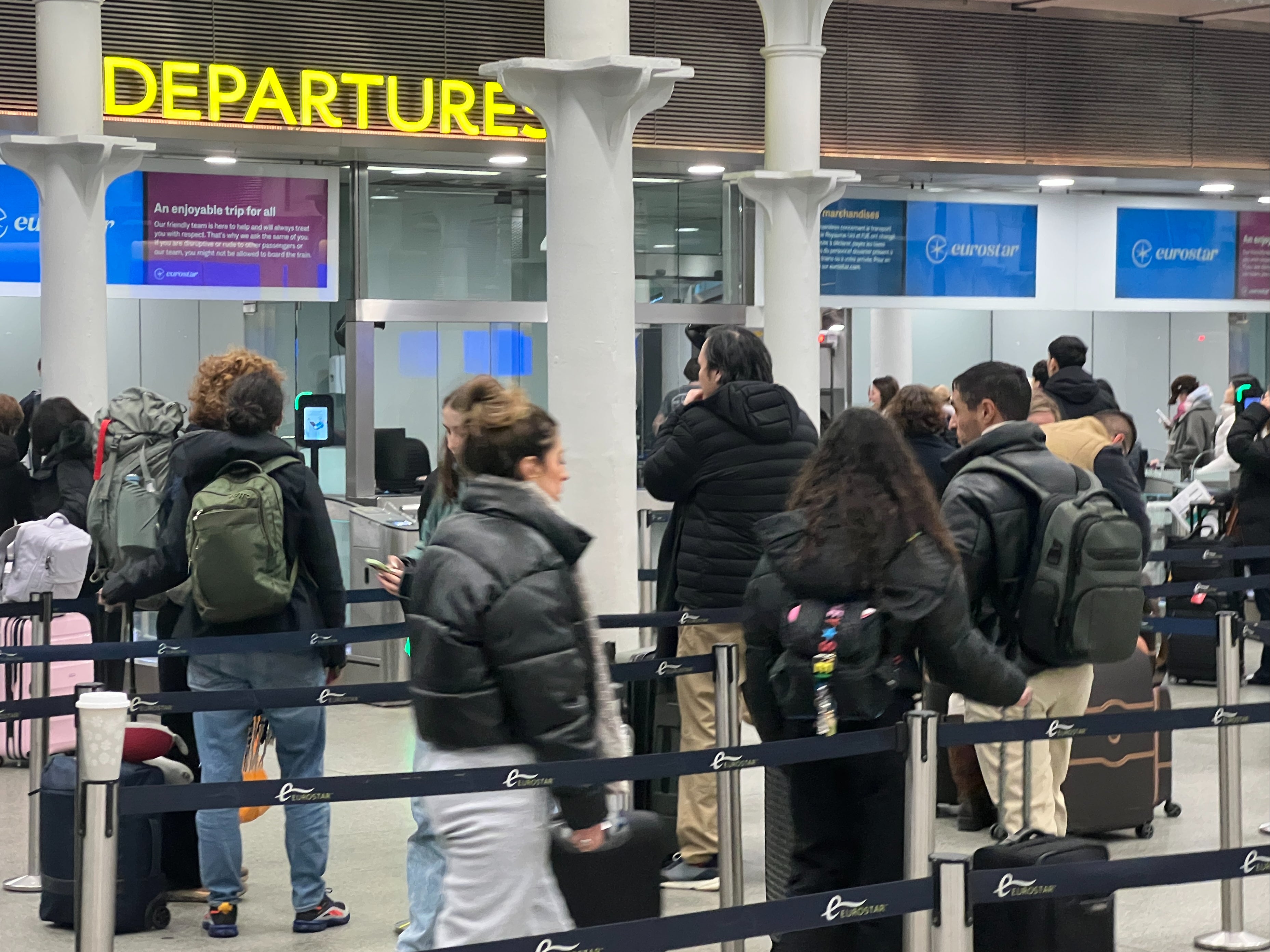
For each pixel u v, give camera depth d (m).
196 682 5.06
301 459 5.14
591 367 7.25
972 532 4.55
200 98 10.69
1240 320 16.77
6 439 7.80
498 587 3.23
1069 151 13.64
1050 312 18.56
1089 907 3.87
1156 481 11.47
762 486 5.39
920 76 13.09
